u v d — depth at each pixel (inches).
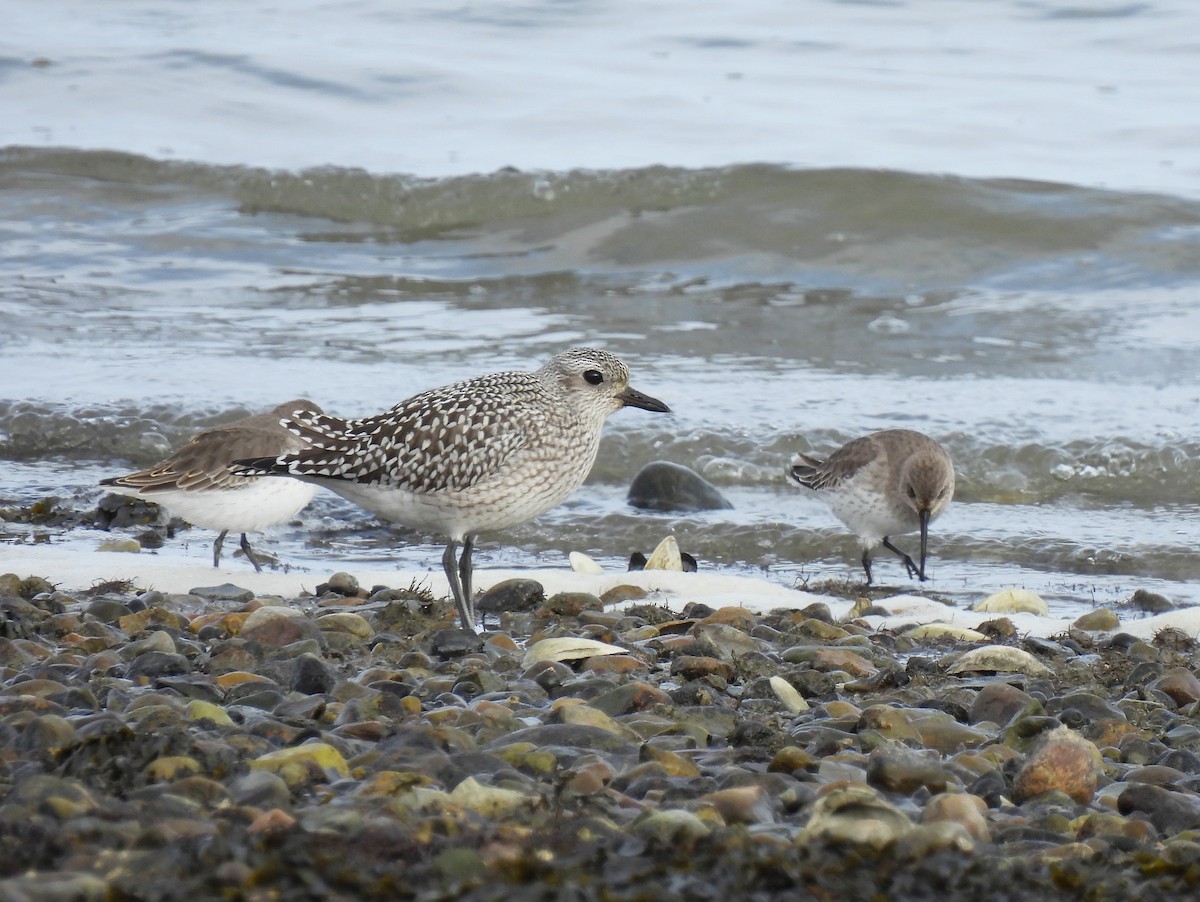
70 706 299.0
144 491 472.7
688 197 944.3
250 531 503.2
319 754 261.7
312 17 1332.4
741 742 295.3
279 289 850.1
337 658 368.2
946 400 671.8
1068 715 323.9
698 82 1155.9
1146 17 1259.8
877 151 1011.3
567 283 866.1
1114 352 735.7
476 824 234.5
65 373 701.3
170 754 256.7
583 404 416.8
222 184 981.8
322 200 970.1
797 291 848.9
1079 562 542.0
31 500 585.3
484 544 560.7
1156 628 427.2
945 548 559.8
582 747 285.6
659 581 478.3
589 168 965.2
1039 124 1060.5
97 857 210.8
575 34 1278.3
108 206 962.7
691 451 632.4
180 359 722.8
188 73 1147.3
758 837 234.2
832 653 376.8
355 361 721.6
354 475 403.9
